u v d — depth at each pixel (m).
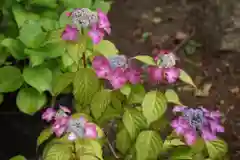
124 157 1.26
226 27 2.39
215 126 1.14
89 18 1.24
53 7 1.52
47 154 1.15
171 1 2.84
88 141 1.14
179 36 2.56
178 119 1.14
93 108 1.25
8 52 1.48
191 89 2.19
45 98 1.44
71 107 1.53
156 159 1.20
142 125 1.23
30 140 1.58
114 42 2.57
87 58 1.38
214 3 2.48
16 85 1.44
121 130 1.25
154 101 1.20
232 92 2.19
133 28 2.68
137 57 1.23
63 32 1.24
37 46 1.41
